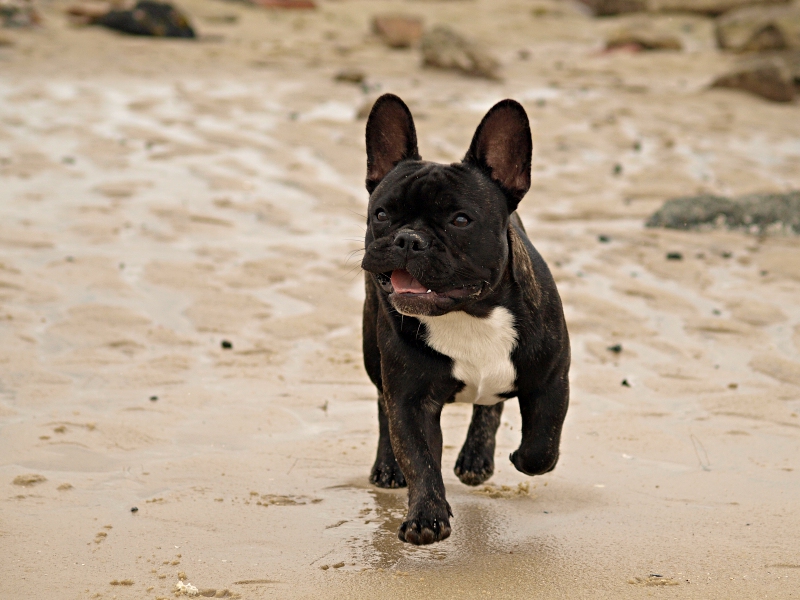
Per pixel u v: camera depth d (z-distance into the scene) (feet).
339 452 8.83
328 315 10.71
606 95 24.47
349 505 8.31
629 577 7.66
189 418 9.16
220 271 11.57
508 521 8.18
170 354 10.00
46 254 11.86
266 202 14.44
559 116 21.24
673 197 15.65
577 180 16.51
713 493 8.41
